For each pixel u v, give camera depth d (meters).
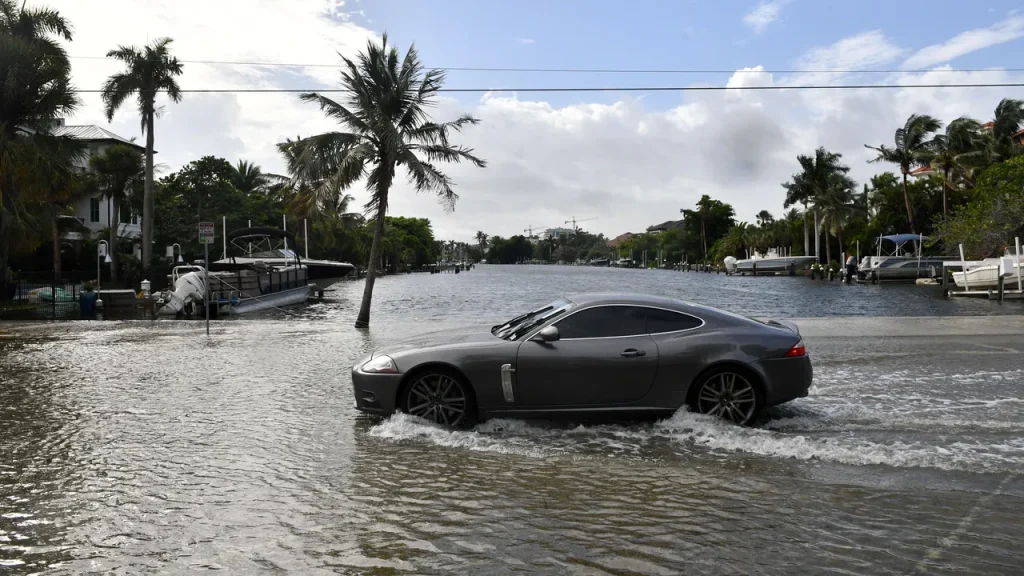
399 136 17.84
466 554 3.83
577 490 4.91
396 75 18.45
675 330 6.81
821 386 8.80
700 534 4.10
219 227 55.94
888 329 15.16
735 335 6.75
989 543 3.95
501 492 4.87
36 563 3.74
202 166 57.50
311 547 3.94
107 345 13.84
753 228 113.56
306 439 6.38
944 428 6.63
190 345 13.79
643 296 7.15
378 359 6.88
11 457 5.79
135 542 4.02
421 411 6.76
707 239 133.38
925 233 67.31
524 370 6.63
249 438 6.42
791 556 3.79
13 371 10.51
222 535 4.11
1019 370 9.88
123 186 42.59
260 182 74.19
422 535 4.10
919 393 8.34
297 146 18.28
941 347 12.32
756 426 6.78
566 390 6.64
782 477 5.18
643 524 4.26
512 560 3.75
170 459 5.73
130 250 54.00
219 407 7.83
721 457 5.72
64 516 4.43
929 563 3.69
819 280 69.12
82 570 3.65
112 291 27.94
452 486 5.00
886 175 83.06
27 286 32.53
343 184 18.09
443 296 43.91
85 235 45.56
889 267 57.00
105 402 8.12
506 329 7.42
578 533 4.12
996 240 42.81
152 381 9.59
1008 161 48.00
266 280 31.77
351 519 4.36
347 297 43.09
